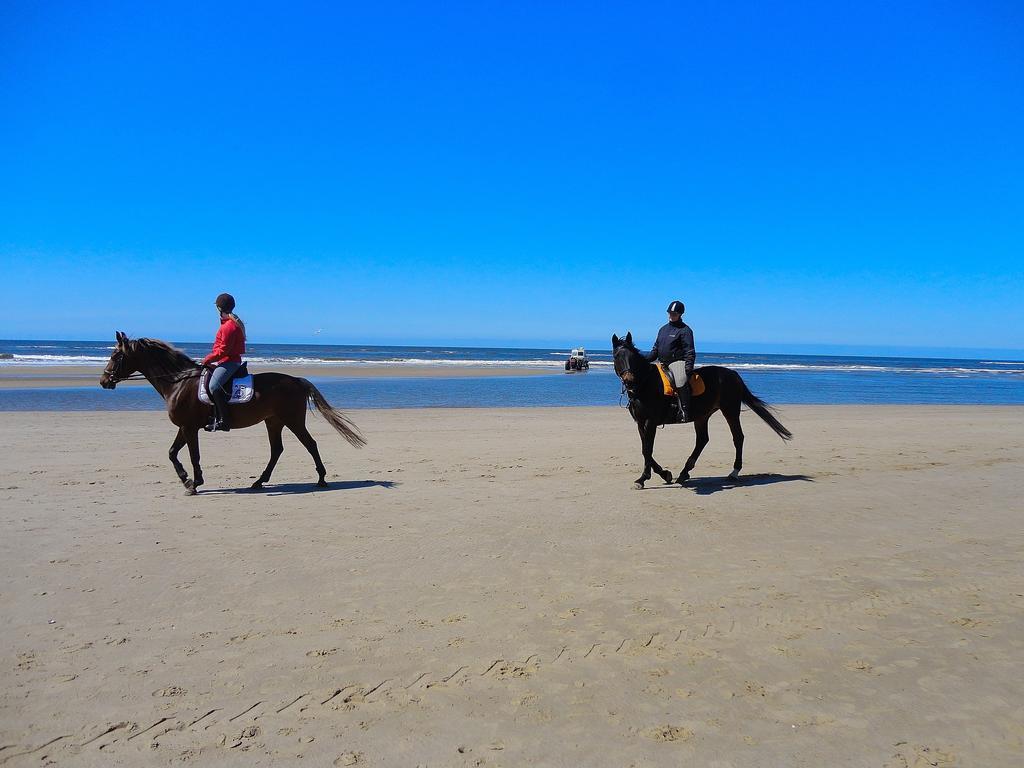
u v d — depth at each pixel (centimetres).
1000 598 546
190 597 546
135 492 942
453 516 808
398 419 1961
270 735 356
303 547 680
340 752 341
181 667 429
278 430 998
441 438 1556
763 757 336
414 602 538
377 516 808
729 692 400
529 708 382
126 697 393
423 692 400
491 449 1384
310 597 548
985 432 1734
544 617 509
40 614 509
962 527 759
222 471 1123
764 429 1781
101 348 9506
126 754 339
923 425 1909
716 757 336
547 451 1357
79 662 434
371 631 484
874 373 6656
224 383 931
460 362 7181
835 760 333
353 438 1017
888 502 881
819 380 5016
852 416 2208
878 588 568
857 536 722
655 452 1345
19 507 838
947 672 423
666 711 379
